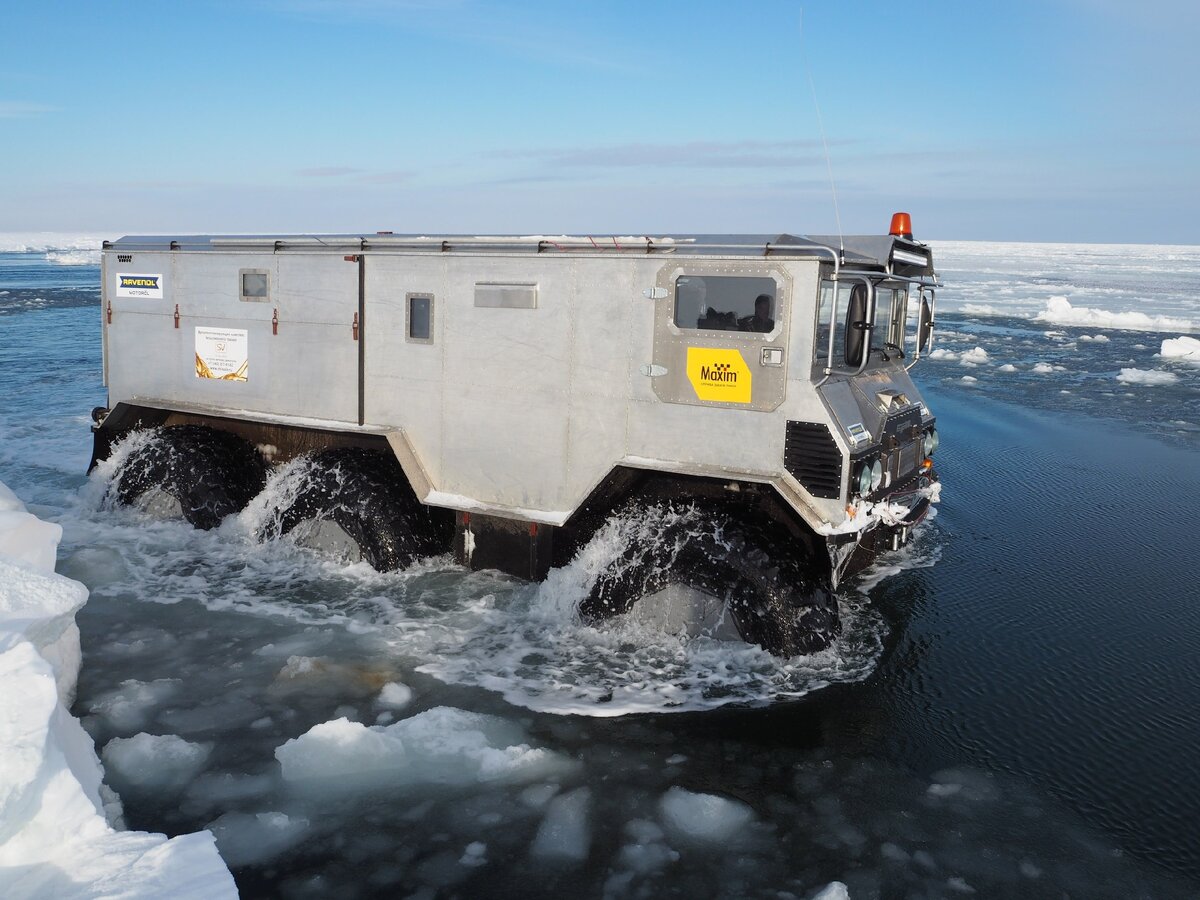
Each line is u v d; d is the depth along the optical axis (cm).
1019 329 3072
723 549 556
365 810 413
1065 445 1271
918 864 385
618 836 399
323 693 521
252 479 791
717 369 562
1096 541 834
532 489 640
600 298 597
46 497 904
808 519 532
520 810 416
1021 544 823
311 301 723
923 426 660
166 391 820
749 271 545
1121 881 378
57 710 392
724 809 417
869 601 676
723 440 566
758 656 555
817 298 530
